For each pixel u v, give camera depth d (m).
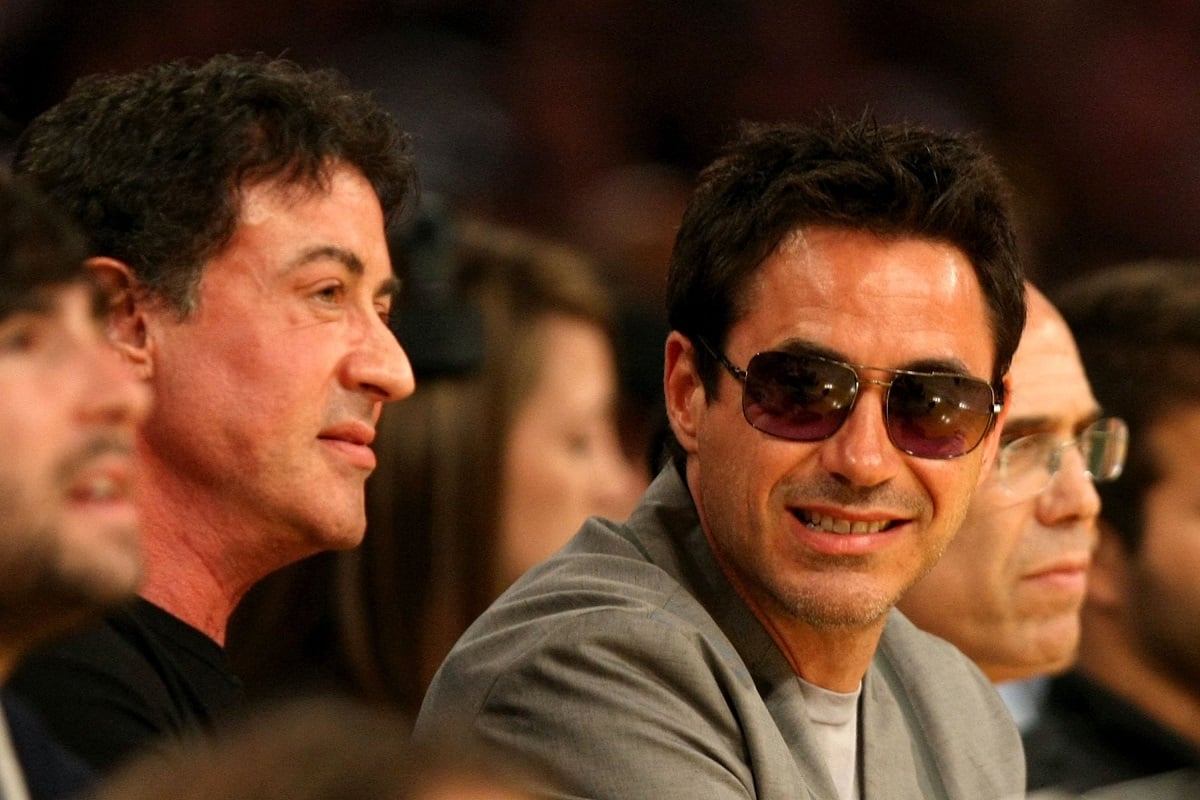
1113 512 12.55
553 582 9.24
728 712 8.75
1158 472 12.40
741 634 9.16
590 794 8.47
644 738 8.50
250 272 8.60
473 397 13.51
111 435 5.83
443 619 13.12
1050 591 11.75
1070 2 32.47
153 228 8.52
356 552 13.05
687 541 9.37
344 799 4.08
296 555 8.96
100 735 7.98
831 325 8.69
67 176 8.69
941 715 10.05
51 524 5.67
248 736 4.22
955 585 11.73
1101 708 11.91
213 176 8.57
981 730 10.20
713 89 30.30
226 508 8.70
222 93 8.73
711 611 9.21
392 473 13.20
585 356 14.53
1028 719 13.68
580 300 14.73
